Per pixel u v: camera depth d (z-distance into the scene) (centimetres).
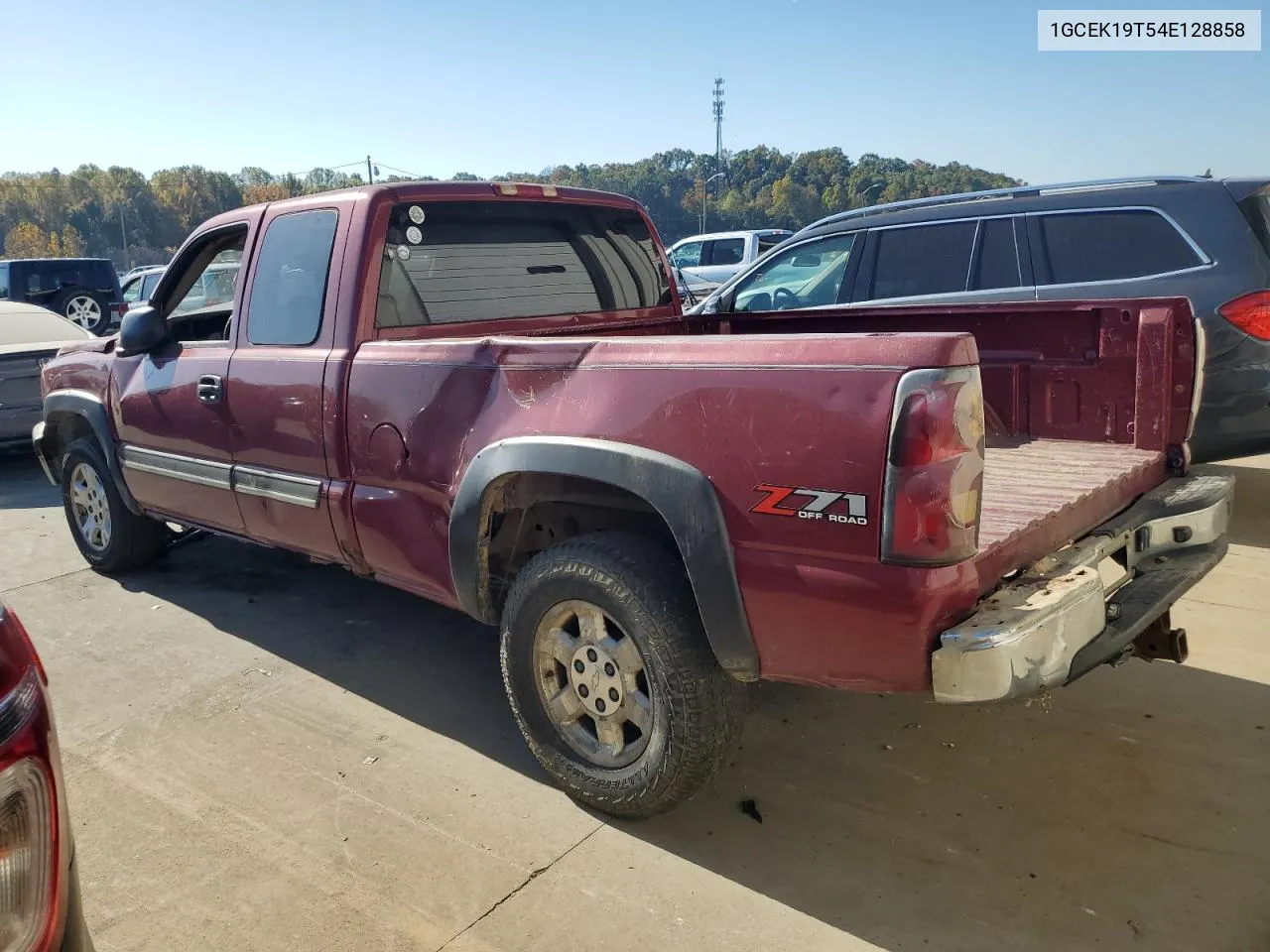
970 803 301
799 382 231
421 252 370
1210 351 527
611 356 270
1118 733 338
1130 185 562
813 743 341
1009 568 245
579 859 279
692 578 251
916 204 647
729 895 261
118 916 259
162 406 439
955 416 215
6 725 138
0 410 783
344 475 353
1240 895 253
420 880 271
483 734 354
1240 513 591
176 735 358
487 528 308
